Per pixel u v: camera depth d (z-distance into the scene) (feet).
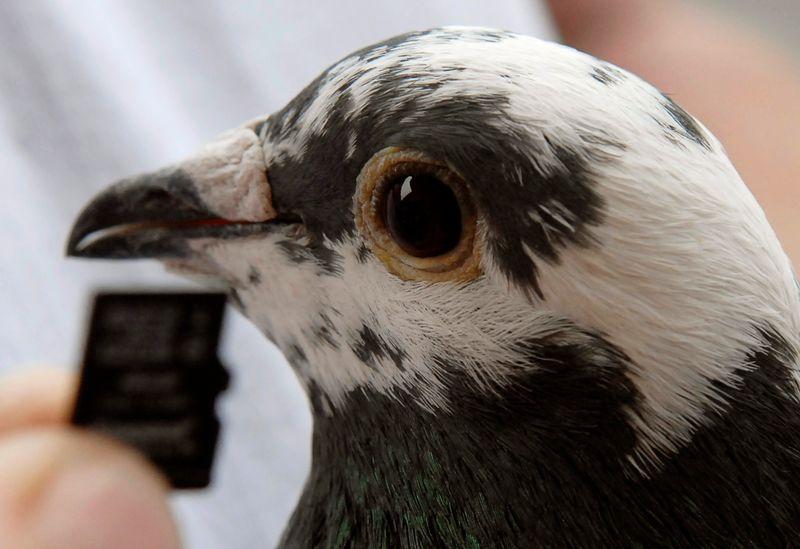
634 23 1.47
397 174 0.83
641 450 0.83
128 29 1.16
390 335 0.85
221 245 0.88
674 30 1.47
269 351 1.09
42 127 1.08
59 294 1.06
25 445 0.88
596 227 0.82
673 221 0.83
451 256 0.83
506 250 0.83
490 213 0.83
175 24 1.20
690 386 0.83
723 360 0.83
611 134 0.83
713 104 1.32
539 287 0.83
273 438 1.08
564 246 0.83
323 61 1.21
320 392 0.87
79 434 0.89
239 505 1.07
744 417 0.83
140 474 0.88
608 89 0.83
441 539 0.85
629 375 0.83
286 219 0.87
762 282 0.83
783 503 0.83
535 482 0.84
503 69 0.84
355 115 0.84
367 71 0.85
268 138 0.87
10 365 1.04
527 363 0.83
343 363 0.86
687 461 0.83
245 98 1.19
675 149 0.83
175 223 0.88
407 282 0.84
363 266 0.85
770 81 1.39
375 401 0.86
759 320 0.83
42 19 1.08
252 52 1.20
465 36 0.85
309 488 0.89
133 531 0.88
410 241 0.84
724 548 0.83
